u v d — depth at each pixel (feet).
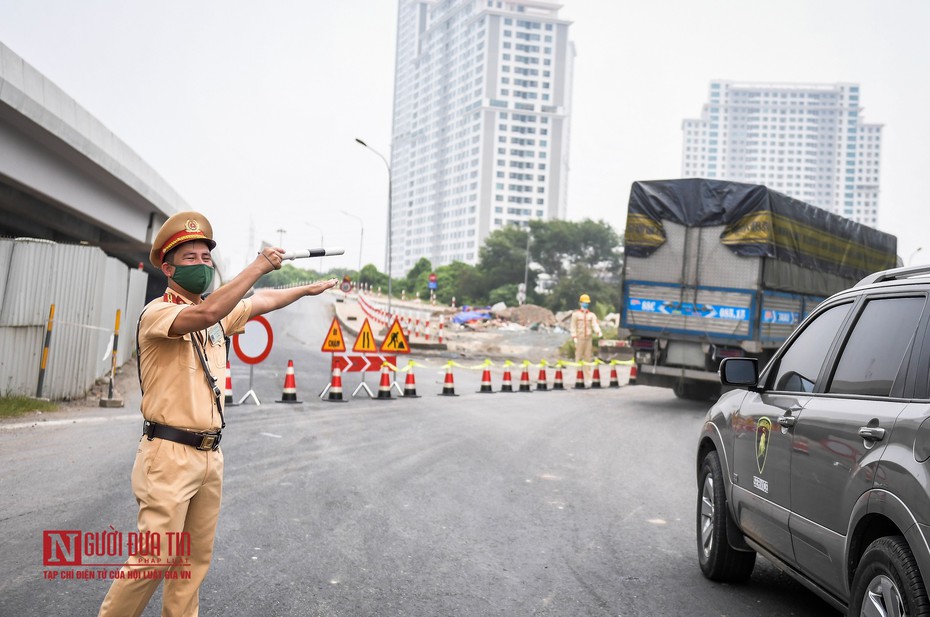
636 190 57.06
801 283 60.44
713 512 18.52
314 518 22.74
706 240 54.90
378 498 25.66
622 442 40.86
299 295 13.04
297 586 16.87
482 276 327.67
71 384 46.26
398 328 57.26
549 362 105.81
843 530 12.43
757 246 52.95
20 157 70.59
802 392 15.03
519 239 330.34
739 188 53.88
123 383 56.65
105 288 55.01
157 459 11.21
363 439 37.65
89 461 28.76
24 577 16.52
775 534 15.33
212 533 12.13
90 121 78.43
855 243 73.41
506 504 25.79
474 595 16.90
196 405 11.41
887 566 11.01
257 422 41.73
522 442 39.17
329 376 69.67
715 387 61.87
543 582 18.01
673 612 16.34
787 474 14.67
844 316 14.69
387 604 16.07
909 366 11.87
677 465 34.71
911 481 10.62
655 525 23.85
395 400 55.47
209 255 11.80
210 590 16.39
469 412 50.26
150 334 10.91
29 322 43.37
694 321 55.11
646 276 56.65
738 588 18.12
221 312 10.71
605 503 26.63
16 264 42.88
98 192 91.71
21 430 34.94
